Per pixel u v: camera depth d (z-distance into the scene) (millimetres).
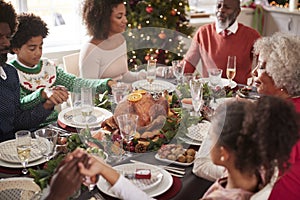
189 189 1462
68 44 3738
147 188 1408
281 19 4684
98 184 1441
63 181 1118
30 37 2275
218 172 1491
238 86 2648
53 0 3584
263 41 1812
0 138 2041
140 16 3357
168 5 3404
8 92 2070
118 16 2670
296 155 1479
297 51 1692
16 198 1437
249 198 1153
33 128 2133
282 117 1128
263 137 1109
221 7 3111
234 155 1149
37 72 2410
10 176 1553
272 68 1718
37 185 1436
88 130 1786
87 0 2639
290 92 1726
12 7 2088
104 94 2264
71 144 1695
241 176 1168
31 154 1691
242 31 3162
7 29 2057
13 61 2367
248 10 4738
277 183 1522
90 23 2619
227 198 1153
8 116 2059
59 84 2510
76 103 2078
